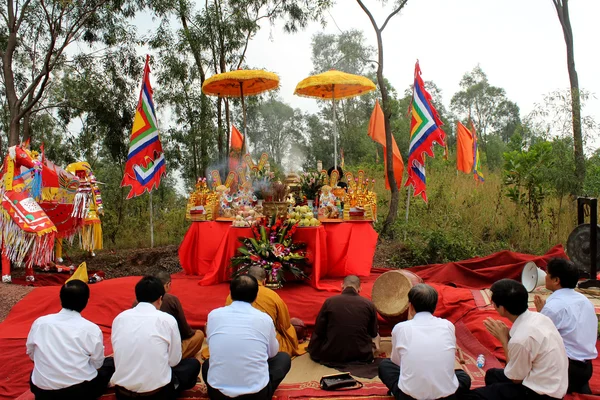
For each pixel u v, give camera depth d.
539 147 9.45
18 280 7.18
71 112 12.23
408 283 5.32
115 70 11.59
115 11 11.27
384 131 10.11
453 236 8.63
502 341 3.46
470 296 6.14
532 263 6.51
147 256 9.41
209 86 8.33
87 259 9.34
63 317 3.56
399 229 9.40
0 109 13.91
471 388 3.99
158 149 8.40
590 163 9.61
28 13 11.29
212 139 10.92
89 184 8.16
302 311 5.69
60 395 3.42
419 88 8.39
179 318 4.28
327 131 19.61
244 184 7.42
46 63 10.25
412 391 3.29
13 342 5.19
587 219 9.05
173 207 14.05
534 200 9.39
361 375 4.36
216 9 10.59
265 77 7.29
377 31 10.04
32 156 7.59
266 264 6.10
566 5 10.60
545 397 3.14
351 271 6.99
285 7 10.99
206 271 7.17
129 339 3.44
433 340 3.32
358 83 7.39
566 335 3.69
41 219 6.98
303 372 4.49
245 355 3.37
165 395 3.53
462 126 13.02
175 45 10.41
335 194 7.43
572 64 10.62
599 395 3.75
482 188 11.59
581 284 6.27
